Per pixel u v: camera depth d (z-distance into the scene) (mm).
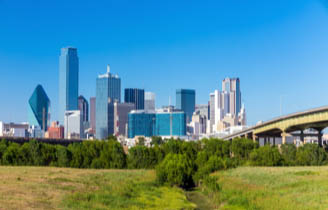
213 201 85438
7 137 181875
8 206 57250
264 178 102312
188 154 140625
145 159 135750
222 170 122812
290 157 153125
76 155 133500
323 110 158750
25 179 84188
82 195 71125
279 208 69250
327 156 153375
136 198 78375
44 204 61562
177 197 86688
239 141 162375
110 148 136875
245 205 75938
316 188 83625
